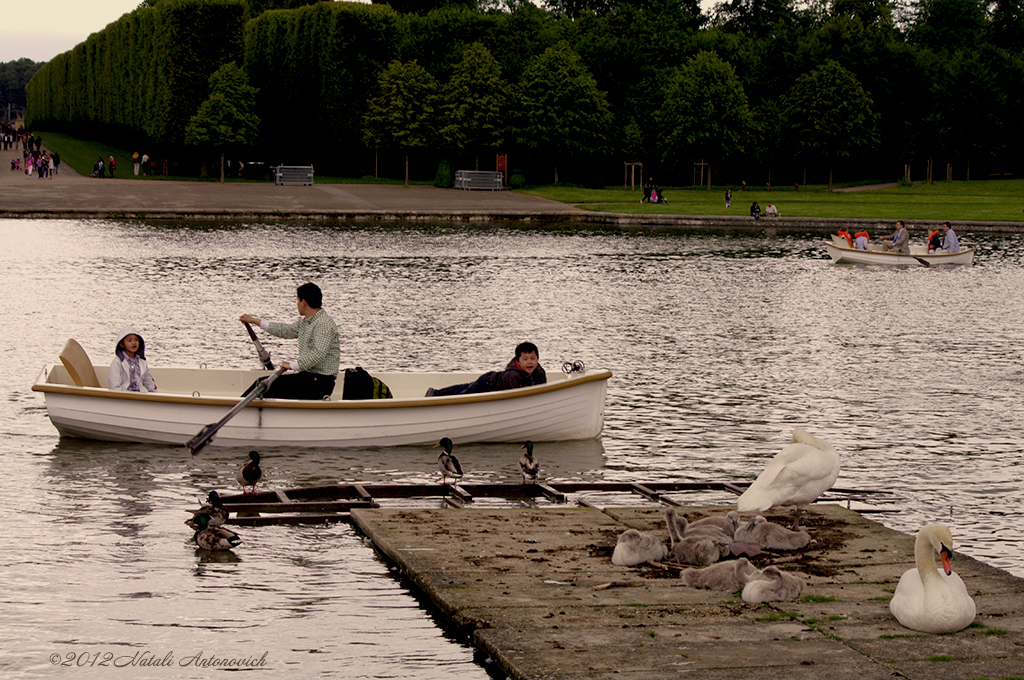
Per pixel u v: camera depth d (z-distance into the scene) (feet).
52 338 72.33
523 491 39.83
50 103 468.34
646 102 303.89
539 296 100.53
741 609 25.22
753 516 34.22
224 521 34.01
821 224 196.24
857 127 289.53
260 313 86.38
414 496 39.17
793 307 95.61
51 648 24.86
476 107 271.90
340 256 134.21
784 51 321.93
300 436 45.32
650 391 59.21
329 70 271.08
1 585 28.84
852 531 32.76
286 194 229.45
